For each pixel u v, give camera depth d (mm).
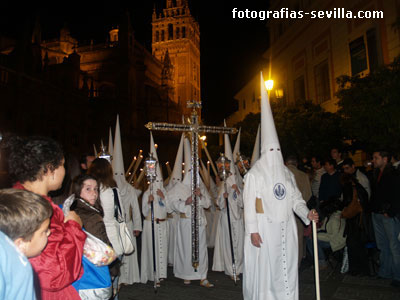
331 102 19453
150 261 6312
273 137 4461
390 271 5891
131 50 39688
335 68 19156
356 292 5312
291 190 4316
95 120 33406
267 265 4113
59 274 2018
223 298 5254
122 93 36906
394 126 9297
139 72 40750
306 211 4090
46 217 1676
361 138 10672
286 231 4207
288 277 4105
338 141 14539
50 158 2275
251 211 4176
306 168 9906
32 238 1659
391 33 14805
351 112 10664
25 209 1582
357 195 6250
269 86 10875
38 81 24656
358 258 6160
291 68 24641
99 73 41188
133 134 36188
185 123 6500
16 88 22875
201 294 5484
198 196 5988
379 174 6074
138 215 6113
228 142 8172
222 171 6242
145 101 41312
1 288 1316
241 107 36750
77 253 2176
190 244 6082
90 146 32406
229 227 6137
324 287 5633
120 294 5539
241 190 7500
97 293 2615
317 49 21188
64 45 42750
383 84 9562
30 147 2232
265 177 4273
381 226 5906
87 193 3055
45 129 25047
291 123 15461
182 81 56469
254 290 4148
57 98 26625
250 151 19328
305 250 7562
